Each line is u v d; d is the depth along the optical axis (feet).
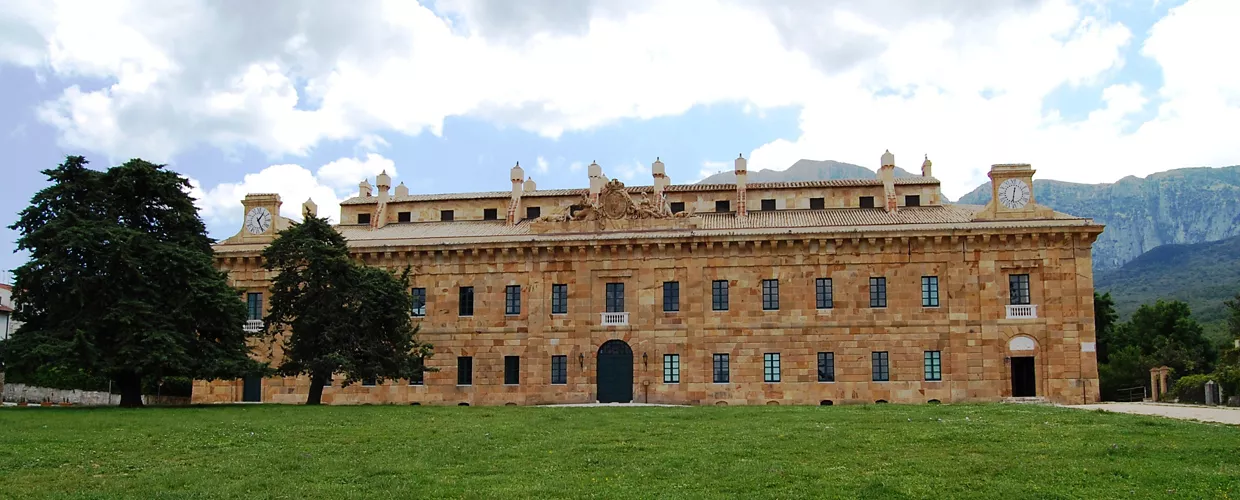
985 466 89.76
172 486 81.51
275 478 85.66
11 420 130.00
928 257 225.15
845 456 97.14
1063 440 106.93
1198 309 600.80
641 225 239.09
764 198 256.52
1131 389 265.95
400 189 287.89
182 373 178.29
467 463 94.58
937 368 222.48
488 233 249.75
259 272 247.70
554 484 82.48
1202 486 79.00
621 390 232.73
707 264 232.53
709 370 229.04
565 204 265.34
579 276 237.04
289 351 201.57
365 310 201.36
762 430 119.65
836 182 255.91
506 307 239.30
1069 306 219.82
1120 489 78.59
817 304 227.81
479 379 237.45
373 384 240.73
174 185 188.03
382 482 83.66
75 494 77.36
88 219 177.06
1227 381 182.39
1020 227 220.23
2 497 76.13
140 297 176.96
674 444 107.04
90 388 264.31
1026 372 222.89
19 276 169.89
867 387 223.30
